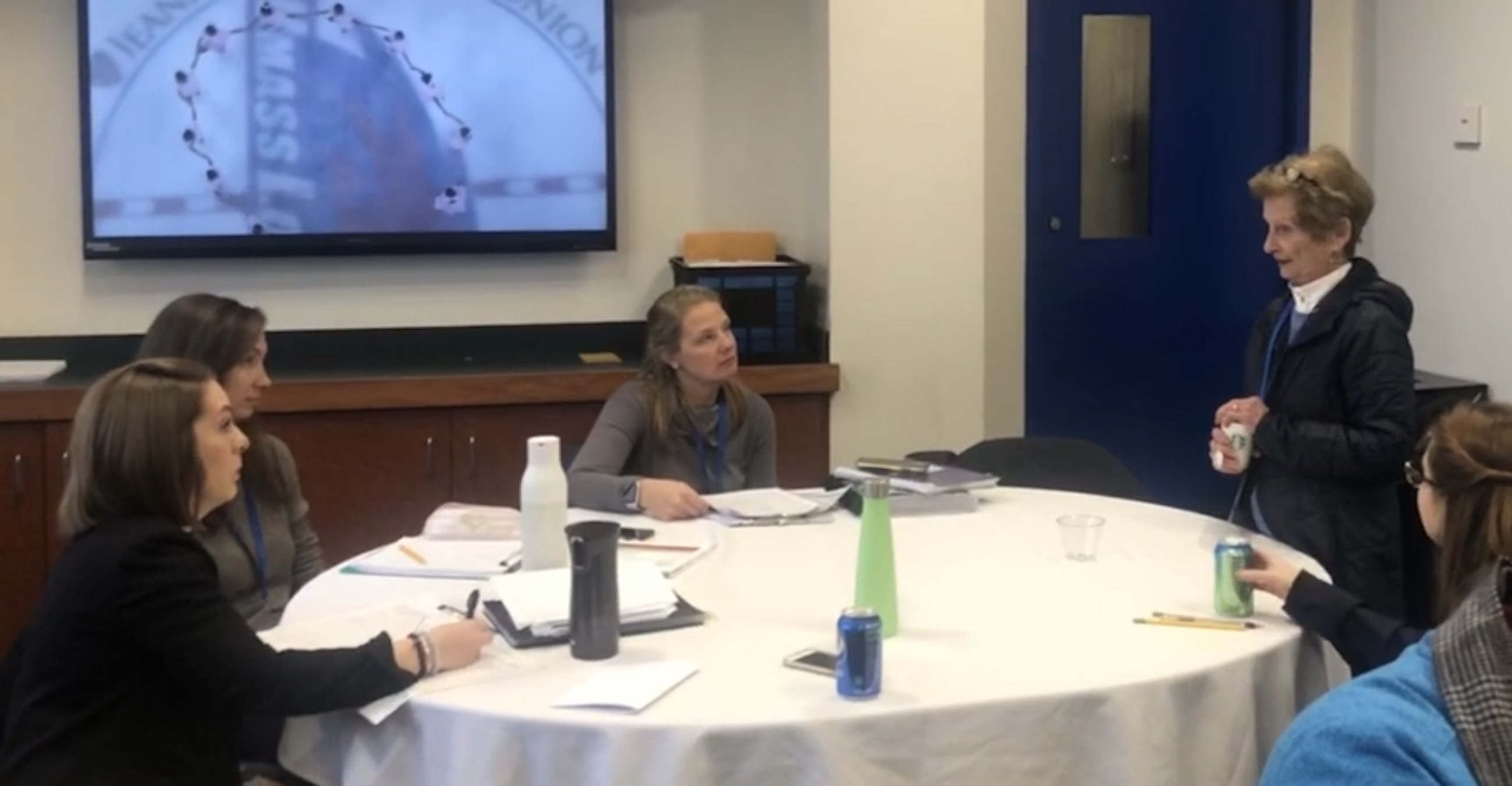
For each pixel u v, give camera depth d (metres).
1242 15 4.77
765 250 4.50
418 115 4.37
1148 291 4.82
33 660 2.07
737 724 1.88
